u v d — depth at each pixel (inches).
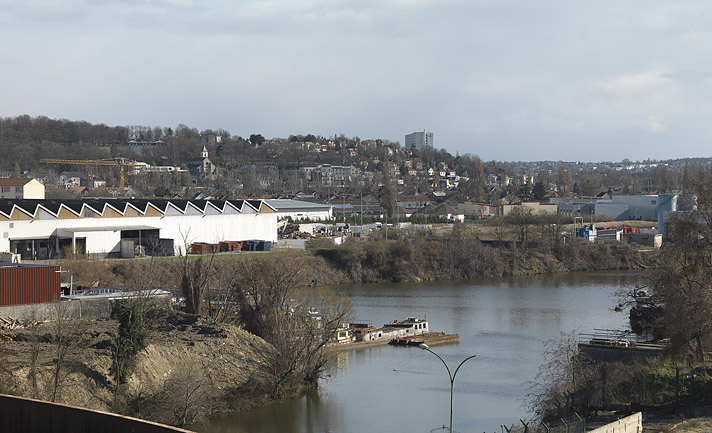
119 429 1369.3
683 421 2445.9
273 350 3250.5
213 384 2994.6
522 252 7795.3
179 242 6525.6
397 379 3474.4
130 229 6087.6
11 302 3289.9
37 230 5718.5
